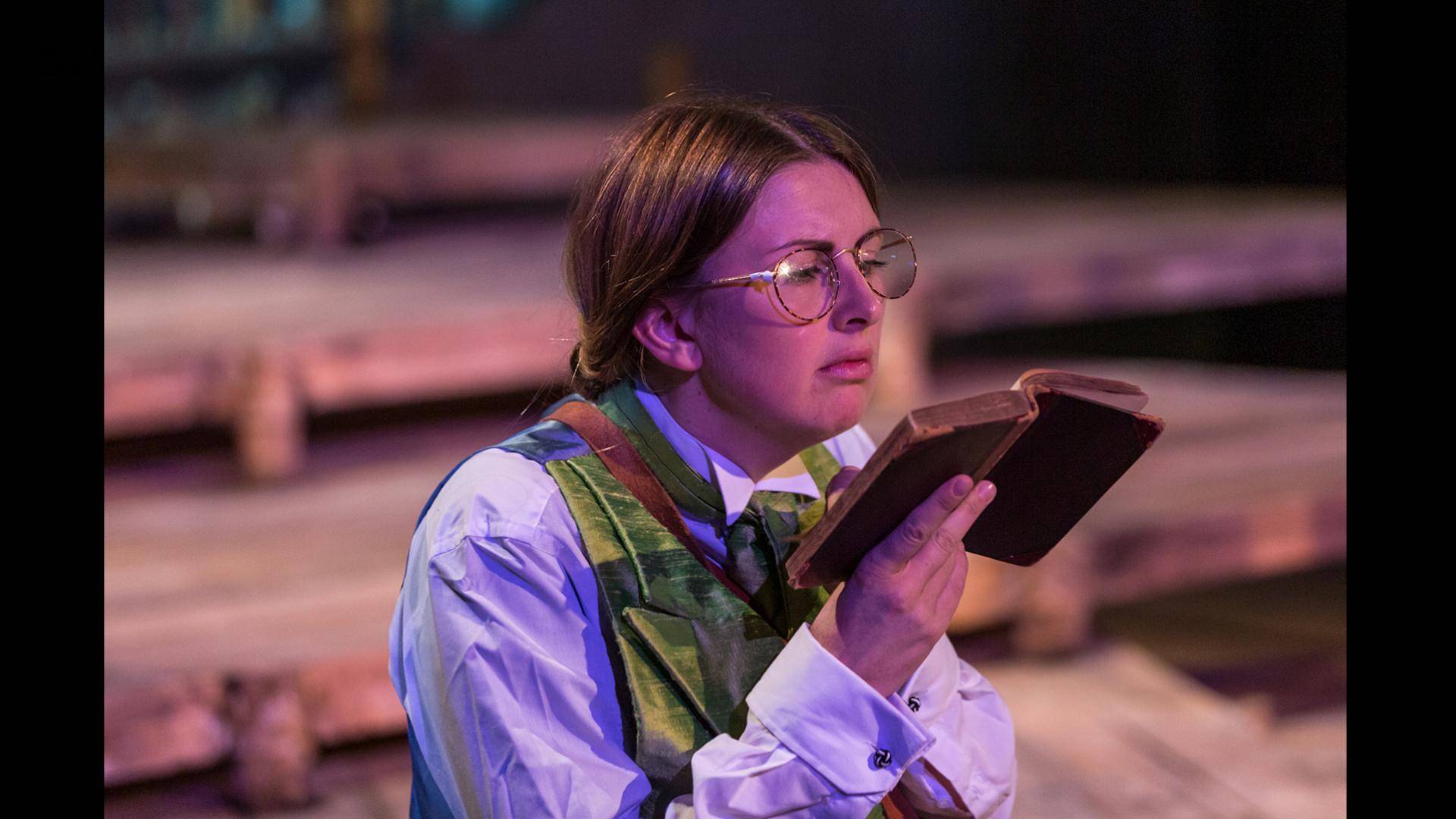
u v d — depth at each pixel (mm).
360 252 10195
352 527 6348
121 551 6074
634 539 2217
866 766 2004
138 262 10453
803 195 2146
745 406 2211
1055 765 5102
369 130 11852
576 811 2051
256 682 4727
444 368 7234
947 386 8352
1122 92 11930
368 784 4957
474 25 16500
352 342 7062
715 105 2268
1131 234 8906
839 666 2016
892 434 1792
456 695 2105
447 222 11664
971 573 5992
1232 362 10367
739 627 2225
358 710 4867
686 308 2203
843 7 14148
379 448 7684
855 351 2186
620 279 2215
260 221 10977
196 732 4703
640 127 2279
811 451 2658
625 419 2348
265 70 16500
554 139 10609
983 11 13219
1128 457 2146
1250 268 8633
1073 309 8305
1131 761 5125
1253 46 10234
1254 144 10516
